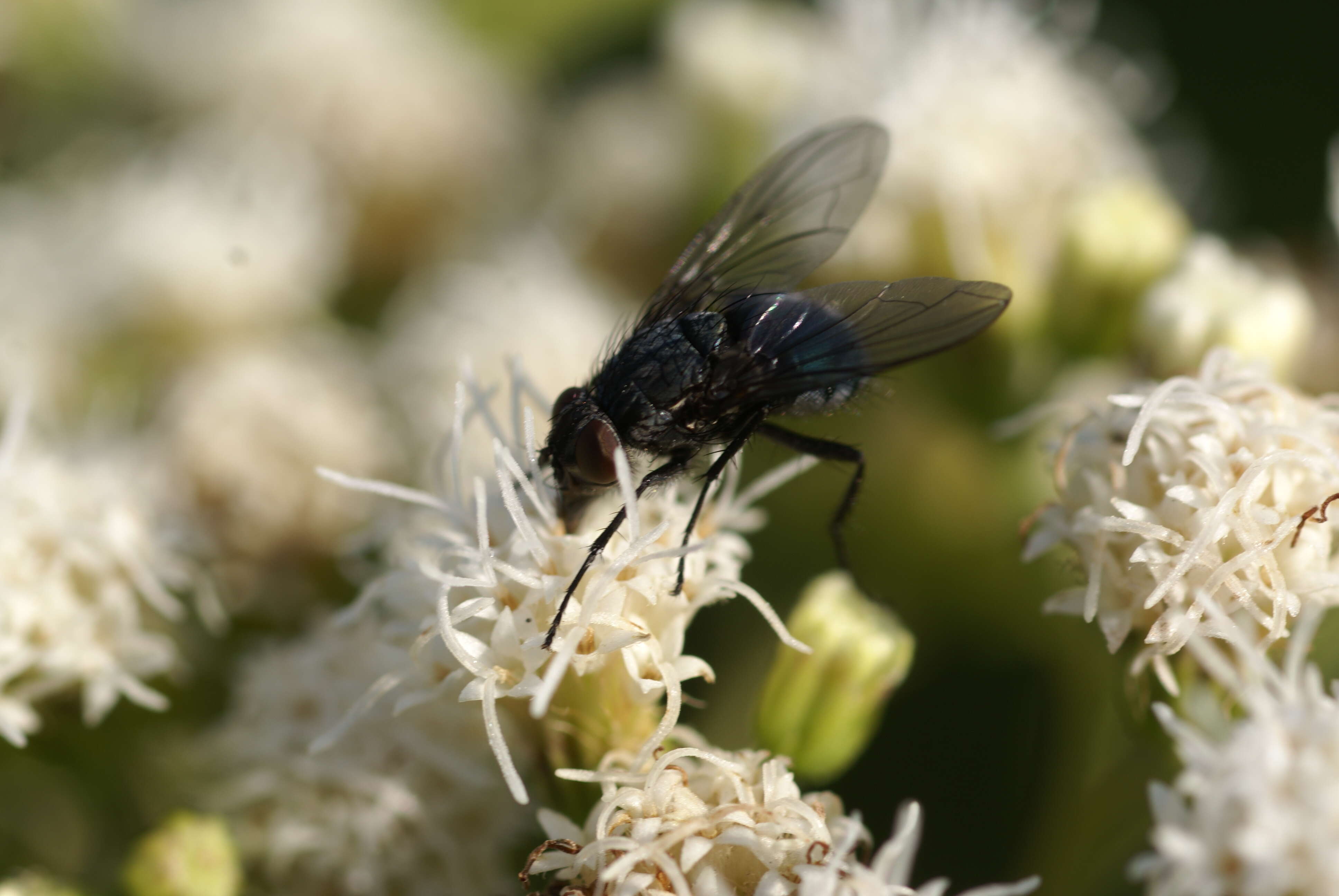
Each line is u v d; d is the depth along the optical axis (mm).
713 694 100
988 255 106
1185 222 107
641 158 121
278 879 95
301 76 123
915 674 105
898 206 106
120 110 126
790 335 96
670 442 95
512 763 88
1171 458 88
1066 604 89
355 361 115
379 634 95
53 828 100
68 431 113
